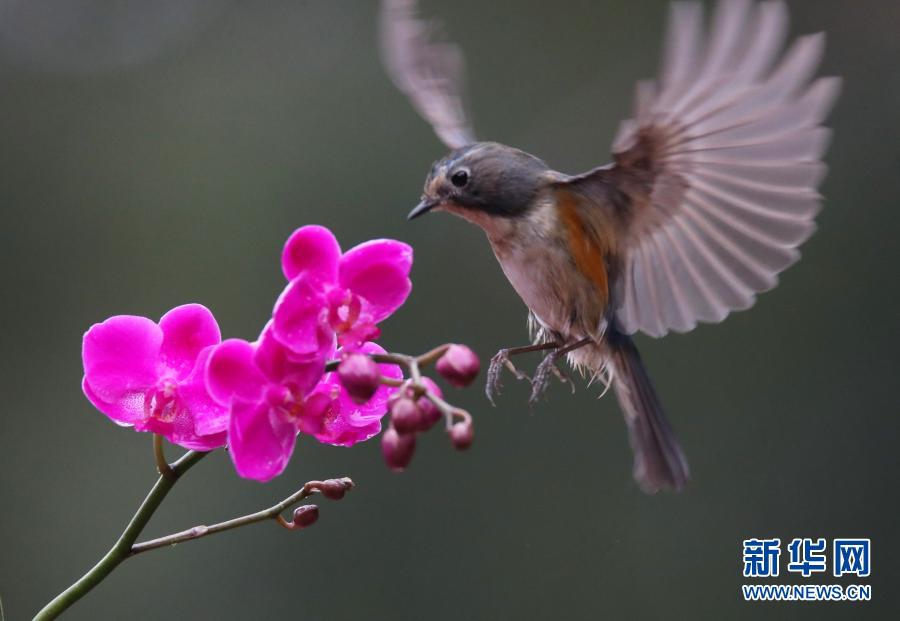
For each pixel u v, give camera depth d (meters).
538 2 13.22
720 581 10.98
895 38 12.55
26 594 10.69
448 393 11.41
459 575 10.87
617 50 13.13
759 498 11.23
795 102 5.23
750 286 5.91
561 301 6.19
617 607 10.91
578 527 11.14
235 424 3.96
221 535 10.70
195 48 13.21
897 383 11.38
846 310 11.65
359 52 12.93
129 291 12.19
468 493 11.09
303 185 12.31
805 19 12.69
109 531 10.88
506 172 6.12
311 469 10.90
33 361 11.93
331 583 10.70
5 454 11.32
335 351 4.20
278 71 12.93
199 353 4.24
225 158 12.63
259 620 10.52
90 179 12.73
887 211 11.93
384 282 4.16
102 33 13.44
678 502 11.19
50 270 12.30
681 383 11.53
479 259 11.73
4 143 12.87
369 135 12.48
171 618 10.50
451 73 7.31
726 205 5.79
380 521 10.94
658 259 6.07
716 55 5.00
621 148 5.71
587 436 11.34
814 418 11.35
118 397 4.14
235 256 12.18
